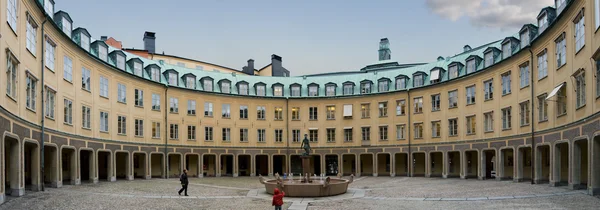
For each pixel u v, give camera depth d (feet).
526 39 117.60
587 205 68.23
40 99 90.58
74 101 111.14
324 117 183.62
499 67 129.90
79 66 114.62
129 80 141.28
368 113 177.06
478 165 139.64
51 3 102.99
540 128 106.83
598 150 77.15
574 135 87.25
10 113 70.85
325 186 92.22
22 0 79.61
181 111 162.81
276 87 187.01
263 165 195.42
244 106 180.14
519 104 119.24
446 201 82.38
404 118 168.25
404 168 175.73
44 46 92.94
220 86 176.24
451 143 151.43
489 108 135.03
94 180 119.75
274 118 184.34
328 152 181.47
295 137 185.16
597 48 73.72
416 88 164.66
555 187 94.79
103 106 127.13
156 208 74.33
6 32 70.33
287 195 92.43
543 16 108.58
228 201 85.71
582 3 82.48
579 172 87.51
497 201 79.00
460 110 148.56
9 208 65.00
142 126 146.10
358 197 91.91
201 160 167.02
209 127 170.81
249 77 189.16
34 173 88.48
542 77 106.52
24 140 80.23
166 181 136.56
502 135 127.85
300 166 192.03
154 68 155.12
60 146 101.65
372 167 183.42
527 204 73.36
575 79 87.20
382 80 175.94
